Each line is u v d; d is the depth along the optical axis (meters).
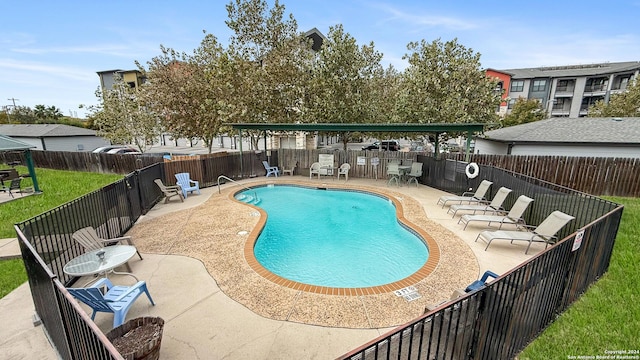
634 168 10.73
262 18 16.94
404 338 2.59
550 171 12.32
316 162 16.53
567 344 3.62
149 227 7.93
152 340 3.05
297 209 11.10
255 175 16.20
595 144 13.95
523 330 3.48
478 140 21.70
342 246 7.66
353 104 16.09
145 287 4.23
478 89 14.50
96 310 3.74
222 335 3.77
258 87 15.97
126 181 7.84
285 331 3.85
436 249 6.43
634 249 6.18
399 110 15.64
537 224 7.45
